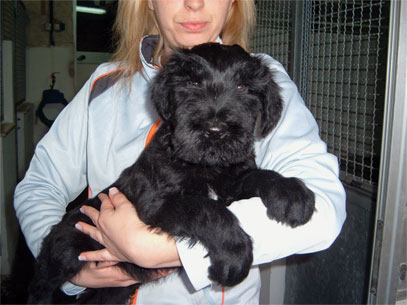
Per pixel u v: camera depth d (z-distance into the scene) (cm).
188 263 118
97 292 174
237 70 151
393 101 146
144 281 153
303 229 120
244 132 142
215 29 171
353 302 221
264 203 125
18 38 572
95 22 678
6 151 388
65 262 158
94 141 178
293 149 146
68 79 702
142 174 153
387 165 150
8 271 379
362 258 212
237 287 163
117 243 123
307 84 264
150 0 188
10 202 406
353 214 220
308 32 258
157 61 183
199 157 137
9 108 453
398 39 142
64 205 180
